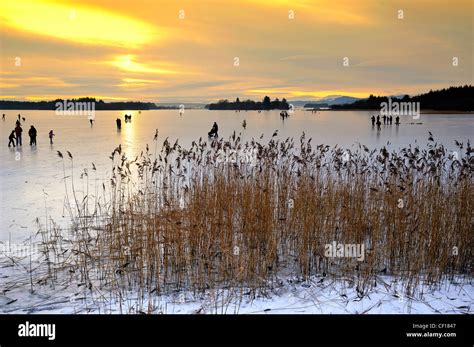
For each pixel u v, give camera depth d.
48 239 9.44
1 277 7.59
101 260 8.27
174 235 7.80
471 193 8.78
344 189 9.70
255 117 90.00
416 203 8.76
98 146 27.81
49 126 54.62
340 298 6.96
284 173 10.26
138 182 14.65
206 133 39.84
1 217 11.08
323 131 40.66
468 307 6.65
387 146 25.27
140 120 80.00
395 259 8.34
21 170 18.02
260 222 8.30
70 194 13.59
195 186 9.76
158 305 6.64
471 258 8.27
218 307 6.59
